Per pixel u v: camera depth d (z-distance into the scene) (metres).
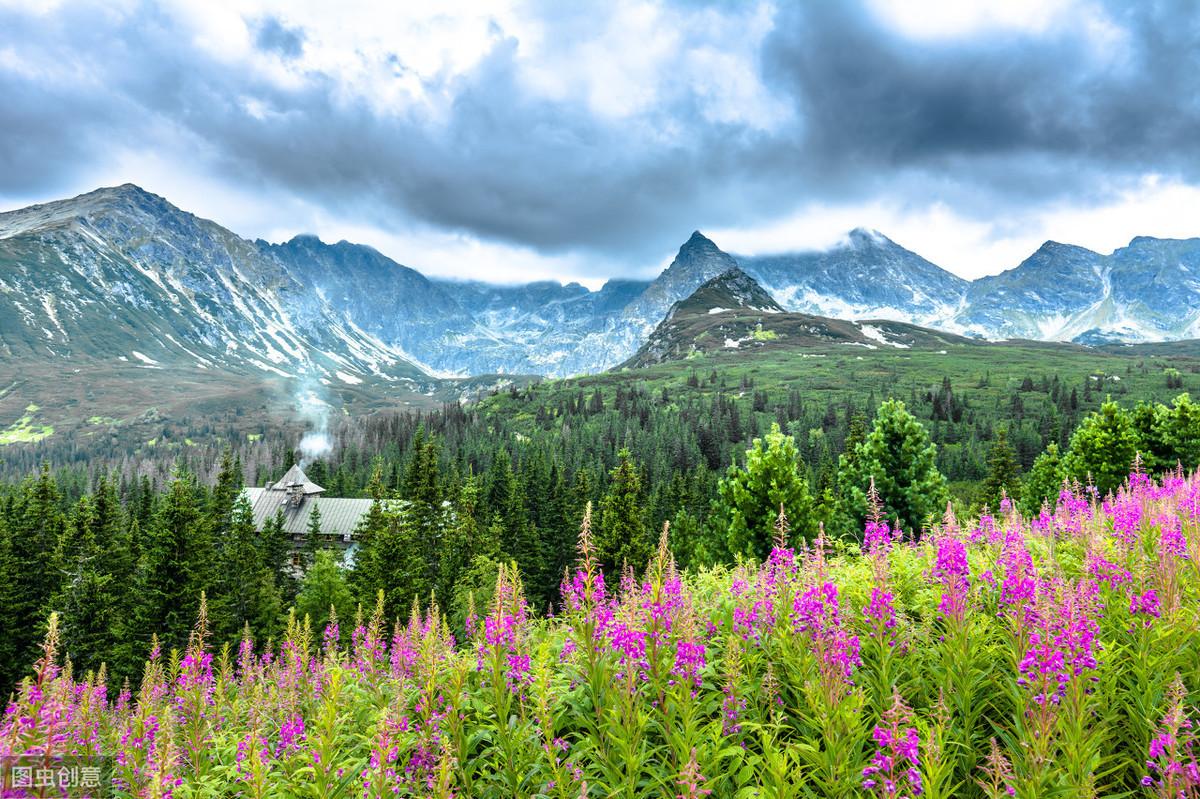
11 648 44.84
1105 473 36.56
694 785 5.75
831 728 6.49
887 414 32.34
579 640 8.08
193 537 49.56
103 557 53.28
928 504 30.72
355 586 57.59
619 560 51.94
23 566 49.03
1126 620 7.92
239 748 8.51
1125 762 6.19
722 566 13.84
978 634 7.81
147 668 11.47
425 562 61.91
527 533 68.44
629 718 6.86
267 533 69.06
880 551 10.09
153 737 9.23
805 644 8.01
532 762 7.16
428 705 7.84
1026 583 7.92
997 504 51.50
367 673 10.93
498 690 7.66
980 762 6.85
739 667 7.60
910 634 8.25
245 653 12.54
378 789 6.50
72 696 10.00
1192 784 5.25
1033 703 6.43
